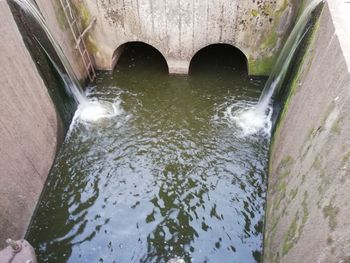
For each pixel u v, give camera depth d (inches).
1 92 285.3
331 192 192.2
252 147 378.0
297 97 314.8
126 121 411.8
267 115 414.6
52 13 389.1
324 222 191.2
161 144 382.0
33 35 345.4
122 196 331.3
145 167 357.4
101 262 284.0
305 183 233.3
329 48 257.6
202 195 331.0
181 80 473.1
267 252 273.0
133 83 471.2
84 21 448.5
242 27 425.7
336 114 209.8
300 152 260.8
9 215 275.6
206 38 441.4
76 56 441.7
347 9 280.1
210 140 385.4
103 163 362.0
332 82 230.7
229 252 289.7
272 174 326.0
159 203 324.8
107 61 482.9
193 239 298.0
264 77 469.4
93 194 333.4
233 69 488.7
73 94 421.7
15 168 291.3
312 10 340.5
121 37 456.8
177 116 417.4
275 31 422.9
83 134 394.6
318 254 186.5
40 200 325.7
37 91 341.4
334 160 197.6
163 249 291.6
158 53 526.3
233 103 434.3
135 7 423.8
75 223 310.5
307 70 305.3
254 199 328.2
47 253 290.4
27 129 315.6
